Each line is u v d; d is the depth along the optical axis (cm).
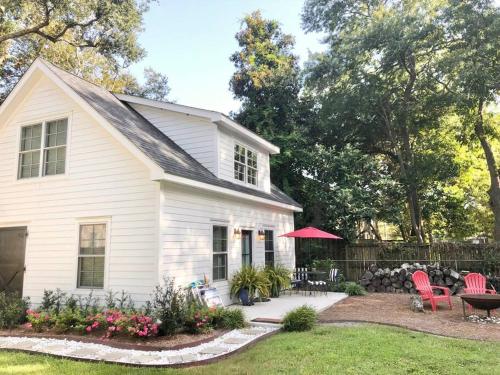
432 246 1506
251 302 1041
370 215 1806
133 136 882
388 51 1856
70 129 943
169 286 768
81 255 880
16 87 998
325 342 635
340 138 2284
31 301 913
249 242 1231
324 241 1850
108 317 693
